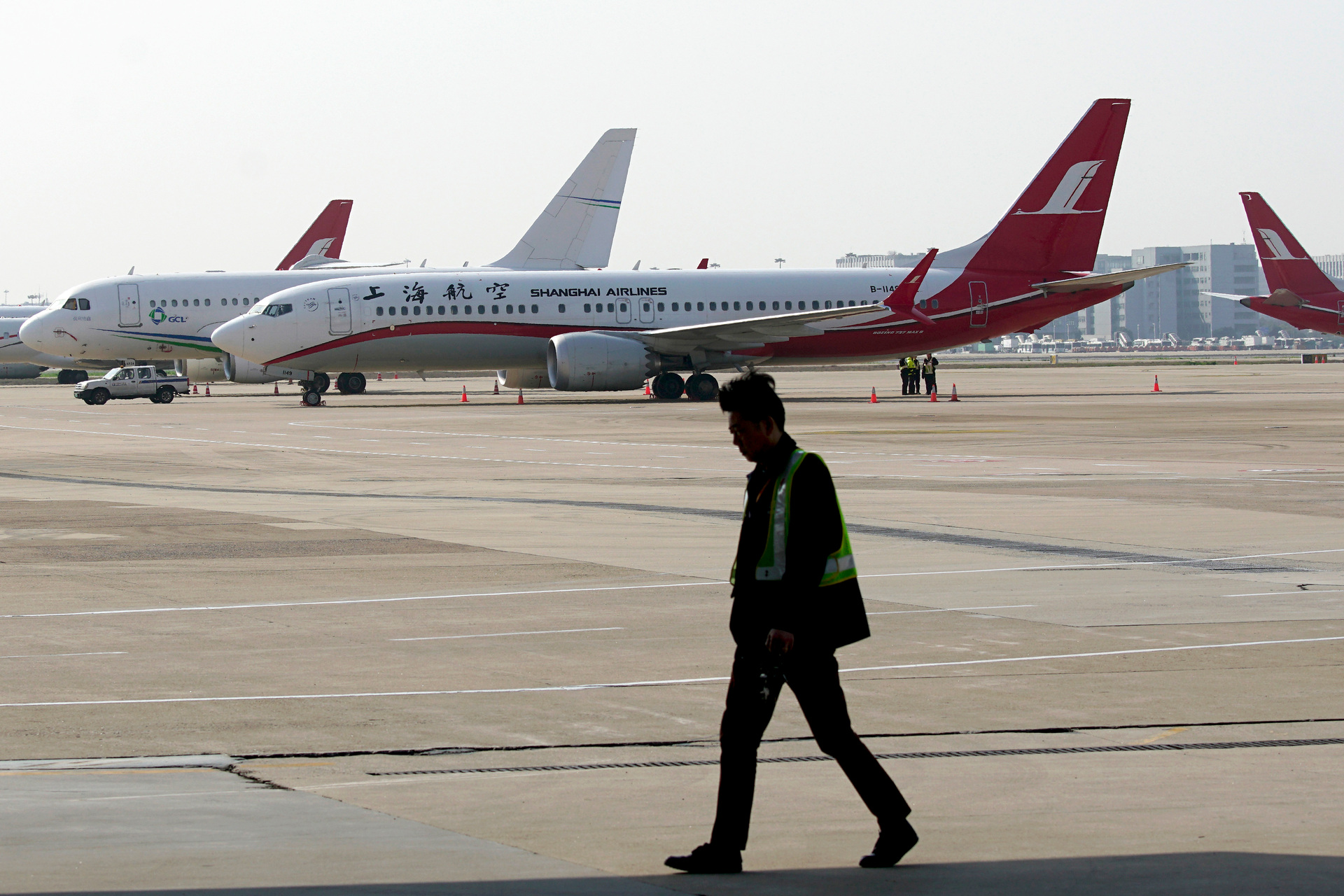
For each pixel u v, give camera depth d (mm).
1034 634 20625
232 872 10859
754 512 11781
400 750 15031
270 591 24594
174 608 23062
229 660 19281
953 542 29812
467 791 13492
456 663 19062
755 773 11406
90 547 29938
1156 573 25969
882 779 11477
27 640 20547
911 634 20688
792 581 11414
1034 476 43594
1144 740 15234
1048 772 14039
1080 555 28078
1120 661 18969
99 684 17938
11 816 12547
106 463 50875
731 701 11602
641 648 19984
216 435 65500
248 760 14656
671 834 12117
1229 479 42312
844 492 39281
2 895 10266
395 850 11555
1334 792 13266
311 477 45406
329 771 14227
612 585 24953
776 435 11859
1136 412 76625
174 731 15773
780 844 11914
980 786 13562
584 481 43469
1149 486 40500
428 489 41625
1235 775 13867
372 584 25234
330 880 10656
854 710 16516
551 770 14281
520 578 25828
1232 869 10867
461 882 10633
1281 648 19672
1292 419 70188
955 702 16844
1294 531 31391
